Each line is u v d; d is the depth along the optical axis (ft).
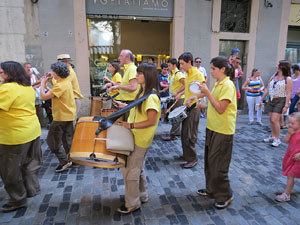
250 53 22.77
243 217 7.67
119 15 19.77
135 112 7.21
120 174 10.75
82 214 7.79
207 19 21.17
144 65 6.80
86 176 10.54
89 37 20.76
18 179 7.73
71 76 12.32
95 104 11.75
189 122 10.98
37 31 18.10
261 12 22.25
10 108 7.09
